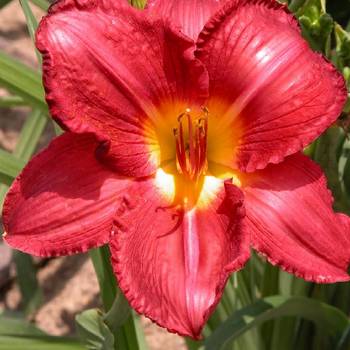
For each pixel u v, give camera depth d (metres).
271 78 0.27
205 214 0.27
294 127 0.27
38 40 0.24
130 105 0.26
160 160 0.28
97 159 0.26
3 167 0.34
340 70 0.30
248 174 0.28
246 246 0.24
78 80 0.25
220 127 0.28
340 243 0.26
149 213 0.26
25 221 0.25
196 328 0.24
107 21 0.25
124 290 0.24
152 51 0.26
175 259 0.25
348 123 0.29
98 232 0.25
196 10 0.28
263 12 0.27
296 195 0.27
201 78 0.27
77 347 0.34
